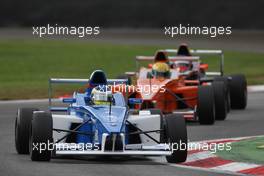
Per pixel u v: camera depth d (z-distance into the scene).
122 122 46.62
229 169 44.69
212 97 68.62
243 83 83.62
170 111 70.38
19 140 49.31
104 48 181.50
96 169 43.38
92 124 48.34
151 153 44.94
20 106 84.25
